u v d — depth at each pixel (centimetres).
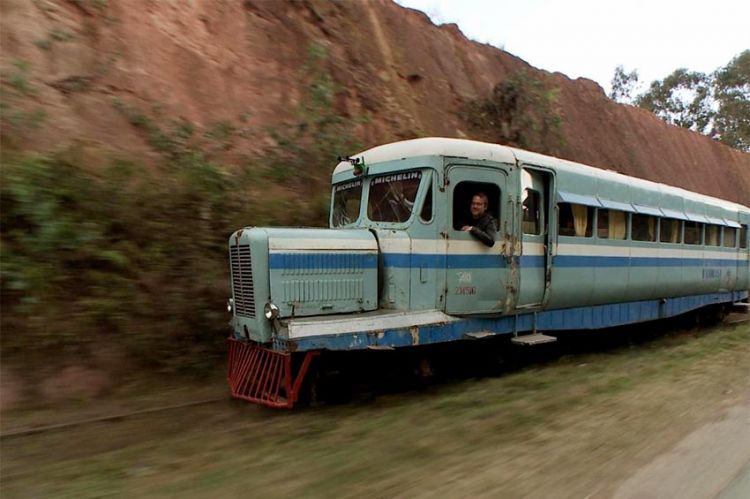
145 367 667
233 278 645
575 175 857
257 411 596
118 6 1011
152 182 789
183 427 546
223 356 741
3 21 830
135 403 607
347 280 639
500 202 727
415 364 703
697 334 1245
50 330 607
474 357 779
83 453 476
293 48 1278
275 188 983
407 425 533
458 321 691
